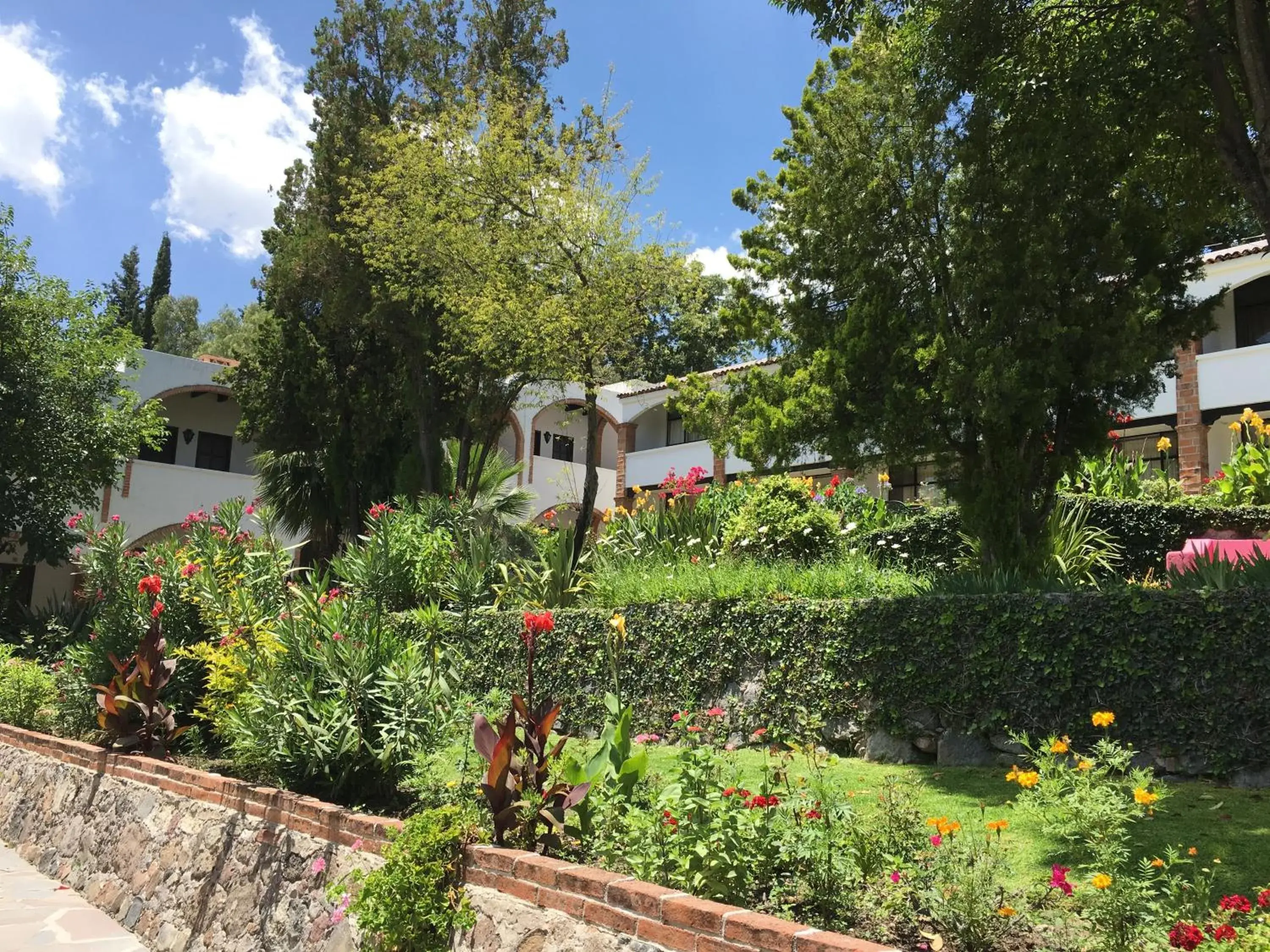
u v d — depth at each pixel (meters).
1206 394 15.66
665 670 8.02
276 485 19.61
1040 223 7.00
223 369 22.11
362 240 16.45
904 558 10.61
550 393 19.00
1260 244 14.98
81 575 15.19
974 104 7.25
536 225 13.66
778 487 10.32
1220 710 5.09
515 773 4.57
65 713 9.05
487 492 19.44
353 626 6.57
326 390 18.84
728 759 5.58
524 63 19.27
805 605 7.13
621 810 4.43
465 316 14.54
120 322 47.66
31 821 8.71
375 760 5.73
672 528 11.16
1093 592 5.73
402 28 18.94
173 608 8.80
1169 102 6.57
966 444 7.74
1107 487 11.45
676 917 3.26
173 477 21.95
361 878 4.60
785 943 2.89
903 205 7.88
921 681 6.31
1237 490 11.27
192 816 6.46
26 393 14.55
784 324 9.16
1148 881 3.14
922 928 3.38
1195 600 5.26
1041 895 3.53
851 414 7.84
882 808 4.13
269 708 6.11
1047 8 6.87
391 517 12.56
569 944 3.62
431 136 14.97
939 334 7.31
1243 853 3.97
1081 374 7.15
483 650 9.71
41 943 5.86
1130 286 7.09
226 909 5.59
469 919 4.09
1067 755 5.47
